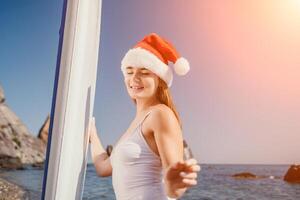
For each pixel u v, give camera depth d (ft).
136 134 4.36
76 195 4.06
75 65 3.96
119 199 4.34
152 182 4.21
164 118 4.30
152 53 4.48
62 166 3.92
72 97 3.95
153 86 4.54
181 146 4.33
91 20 4.15
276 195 4.47
